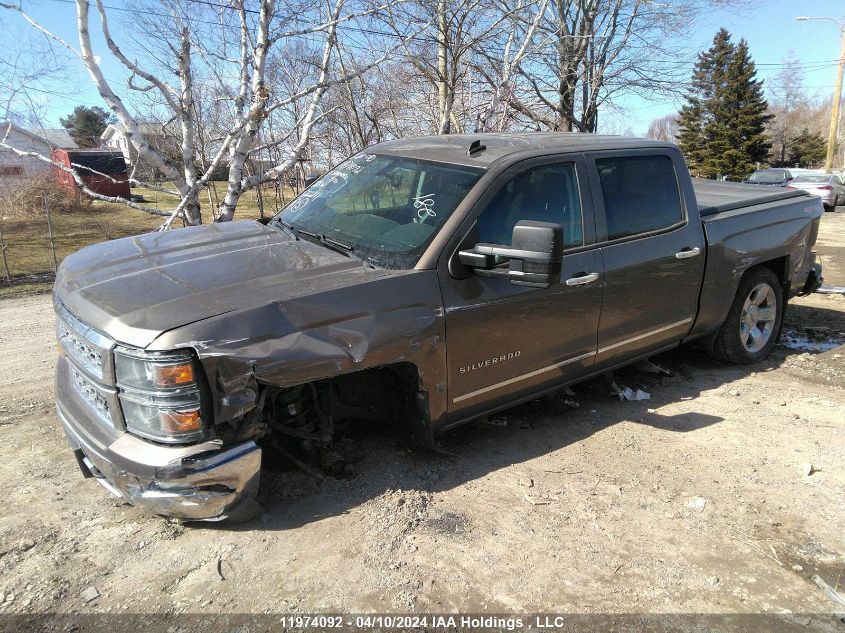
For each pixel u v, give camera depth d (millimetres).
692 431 4137
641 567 2814
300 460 3414
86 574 2658
